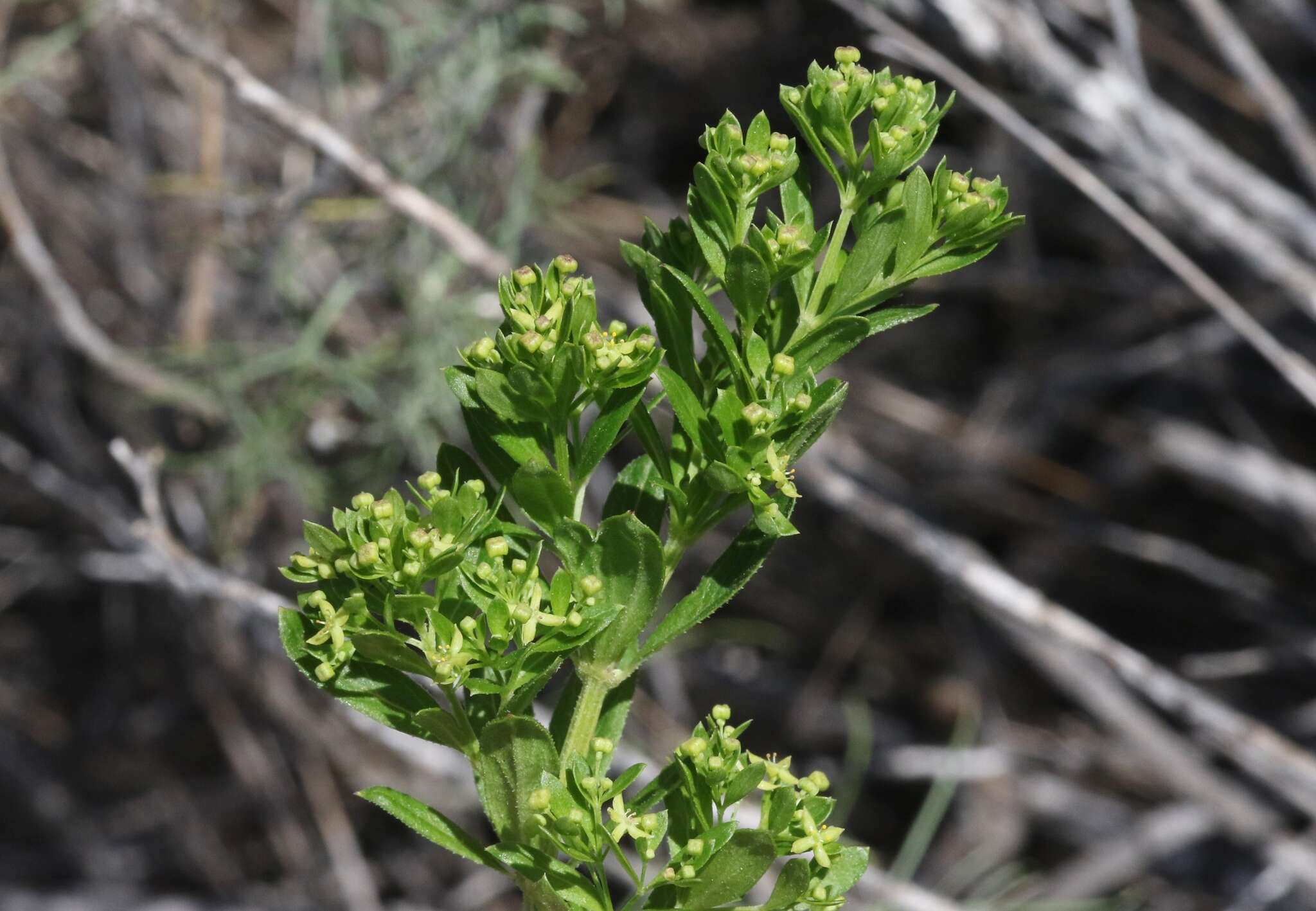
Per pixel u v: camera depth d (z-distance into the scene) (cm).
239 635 584
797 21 649
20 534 635
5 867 660
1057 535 643
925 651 652
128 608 650
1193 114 610
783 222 149
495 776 137
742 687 656
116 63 544
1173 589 643
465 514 132
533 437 144
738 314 141
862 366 677
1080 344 640
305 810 645
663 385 139
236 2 588
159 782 686
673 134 679
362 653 134
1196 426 614
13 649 694
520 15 463
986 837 601
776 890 133
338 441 524
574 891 137
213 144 507
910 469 650
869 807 644
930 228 146
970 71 416
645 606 141
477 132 510
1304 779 441
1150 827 579
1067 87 411
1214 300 370
